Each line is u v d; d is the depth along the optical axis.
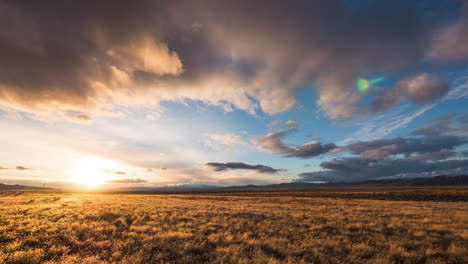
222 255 8.03
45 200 26.69
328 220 15.37
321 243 9.64
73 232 10.16
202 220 14.45
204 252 8.48
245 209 21.11
